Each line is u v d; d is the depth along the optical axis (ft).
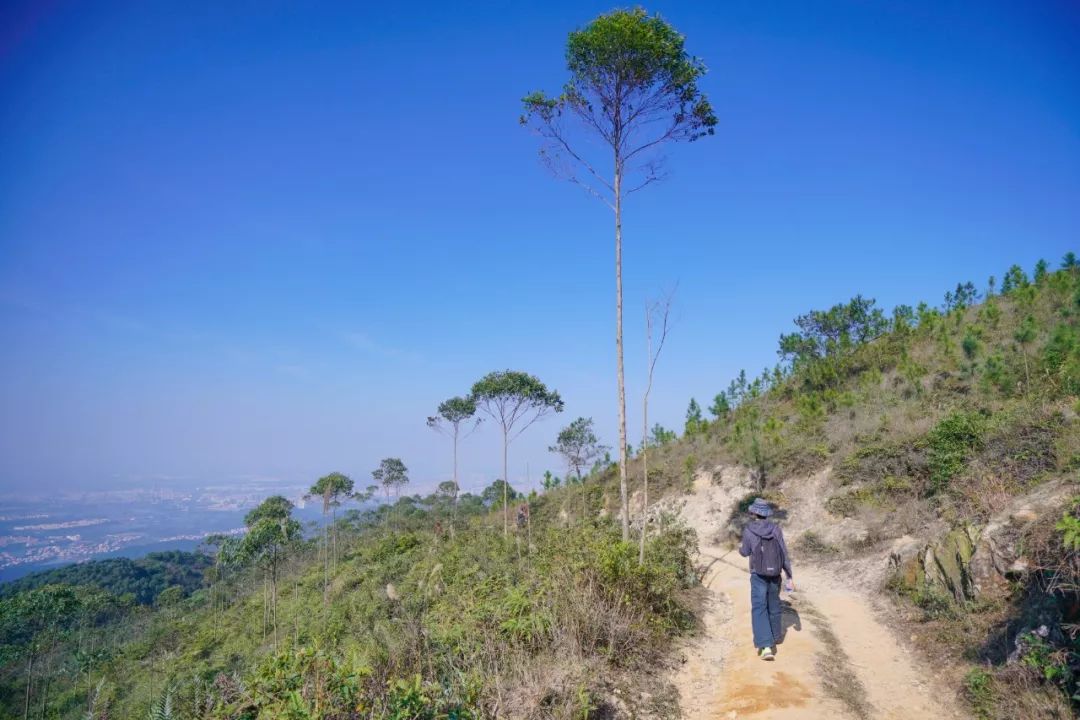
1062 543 16.15
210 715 14.94
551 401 91.35
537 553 38.63
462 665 17.99
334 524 125.49
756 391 82.53
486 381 89.45
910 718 15.83
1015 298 63.82
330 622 62.18
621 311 36.99
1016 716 14.21
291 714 12.45
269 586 103.65
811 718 15.80
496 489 139.33
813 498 46.83
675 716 16.79
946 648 19.51
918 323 71.41
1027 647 15.69
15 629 78.13
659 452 79.46
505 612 20.99
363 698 13.29
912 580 26.14
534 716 15.10
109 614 107.45
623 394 35.63
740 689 17.97
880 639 22.16
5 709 75.31
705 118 38.78
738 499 54.13
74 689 75.87
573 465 89.92
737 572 35.37
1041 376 39.78
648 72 37.58
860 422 53.11
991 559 20.80
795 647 21.20
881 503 39.70
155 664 77.82
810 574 34.81
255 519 109.40
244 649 73.87
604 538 26.45
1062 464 26.63
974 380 48.78
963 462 34.81
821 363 73.51
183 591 154.92
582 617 20.02
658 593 23.53
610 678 18.10
